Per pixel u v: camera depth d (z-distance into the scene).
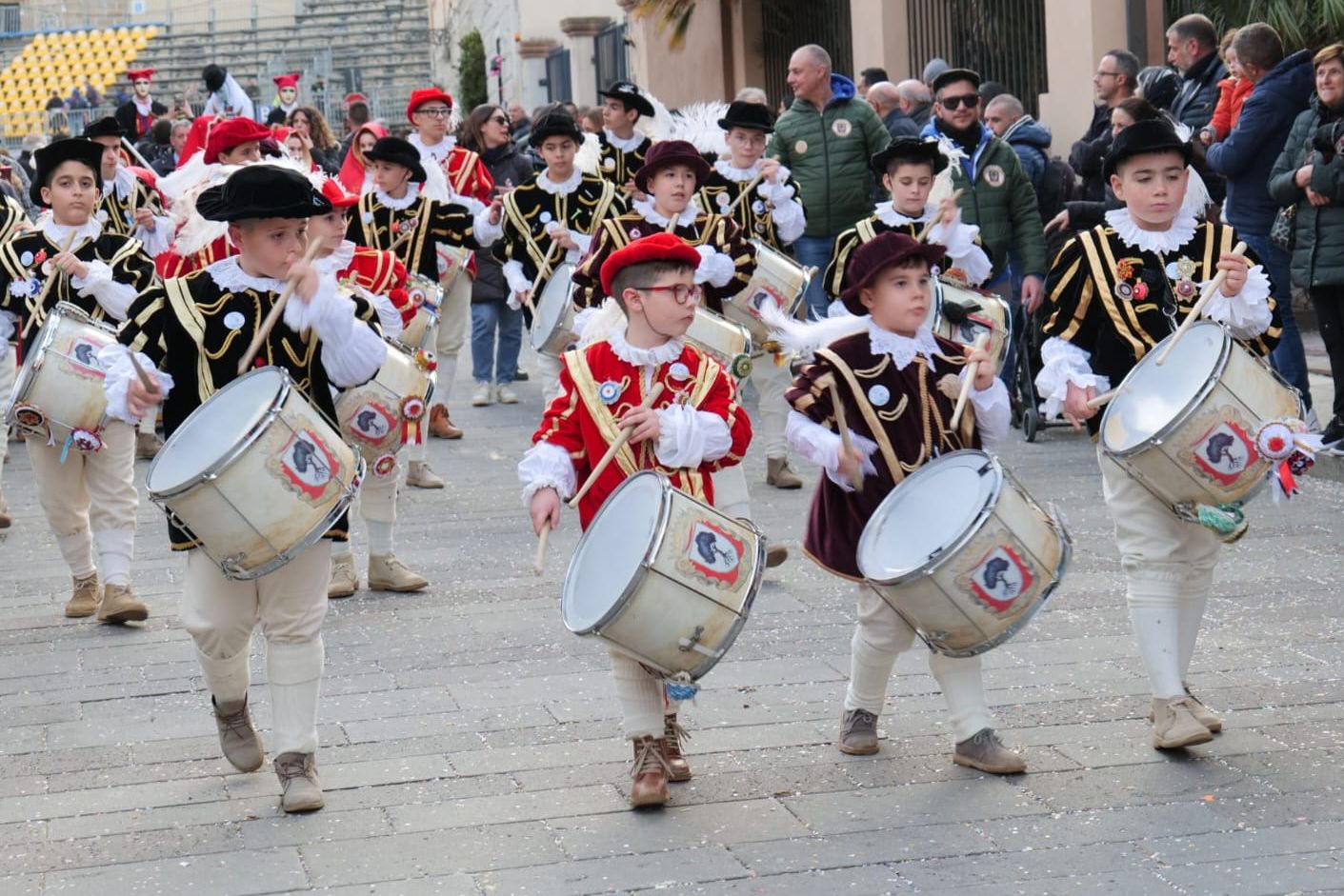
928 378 5.89
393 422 8.30
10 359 10.95
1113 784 5.77
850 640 7.60
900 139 8.77
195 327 5.79
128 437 8.38
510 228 11.77
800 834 5.47
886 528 5.64
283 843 5.56
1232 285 6.02
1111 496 6.11
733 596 5.29
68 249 8.70
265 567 5.48
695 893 5.06
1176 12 15.26
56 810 5.93
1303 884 4.94
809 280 9.84
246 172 5.77
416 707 6.91
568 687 7.10
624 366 5.92
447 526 10.44
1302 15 14.15
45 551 10.22
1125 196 6.23
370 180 12.24
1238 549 8.86
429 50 44.66
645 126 12.46
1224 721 6.34
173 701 7.15
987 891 4.98
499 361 15.26
